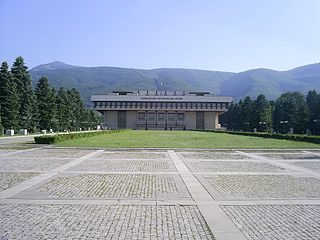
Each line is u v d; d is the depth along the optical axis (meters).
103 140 38.28
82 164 16.84
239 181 12.29
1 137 46.69
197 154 23.16
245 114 105.12
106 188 10.69
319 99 86.38
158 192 10.16
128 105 120.69
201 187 11.02
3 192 9.96
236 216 7.65
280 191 10.48
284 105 92.75
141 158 20.09
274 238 6.23
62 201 8.91
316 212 8.07
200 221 7.24
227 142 36.56
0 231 6.46
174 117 124.12
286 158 20.81
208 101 120.69
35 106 67.06
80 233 6.38
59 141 33.47
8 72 58.31
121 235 6.30
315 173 14.45
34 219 7.25
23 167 15.57
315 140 36.31
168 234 6.39
